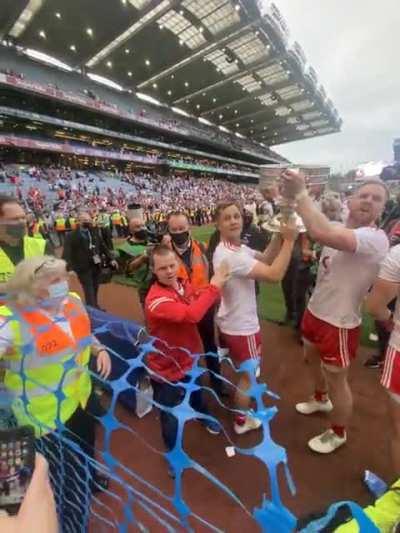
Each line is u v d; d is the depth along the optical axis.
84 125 38.69
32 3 27.36
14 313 1.45
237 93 50.94
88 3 27.11
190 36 33.53
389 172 7.39
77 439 1.64
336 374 2.32
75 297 1.73
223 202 2.51
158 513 1.96
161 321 2.25
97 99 40.12
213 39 33.72
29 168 29.69
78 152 36.69
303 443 2.60
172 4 27.53
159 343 2.28
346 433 2.70
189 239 3.12
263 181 2.12
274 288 7.11
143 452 2.53
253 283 2.51
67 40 33.69
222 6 29.02
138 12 28.17
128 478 2.26
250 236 5.16
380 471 2.31
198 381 2.54
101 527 1.81
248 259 2.28
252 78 46.19
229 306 2.46
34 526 0.72
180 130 52.97
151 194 33.66
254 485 2.21
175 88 48.09
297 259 4.35
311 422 2.83
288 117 65.06
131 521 1.71
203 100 53.91
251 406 2.97
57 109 37.81
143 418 2.94
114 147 45.88
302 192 1.92
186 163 52.59
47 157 36.62
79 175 32.84
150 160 46.56
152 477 2.29
